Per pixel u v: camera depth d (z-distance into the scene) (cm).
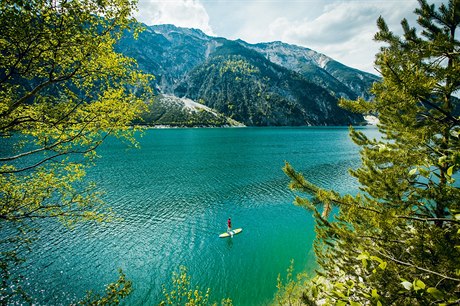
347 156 9719
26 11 711
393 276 641
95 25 897
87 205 1327
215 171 7181
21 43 782
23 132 1016
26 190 1161
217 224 3850
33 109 1008
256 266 2836
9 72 846
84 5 801
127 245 3200
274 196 5075
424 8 761
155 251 3097
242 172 7075
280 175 6744
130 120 1200
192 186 5716
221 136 18475
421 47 676
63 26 789
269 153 10519
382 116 934
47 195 1217
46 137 1069
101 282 2538
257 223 3888
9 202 1092
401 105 711
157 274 2695
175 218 4025
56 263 2756
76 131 1146
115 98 1111
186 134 19962
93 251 3034
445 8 744
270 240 3388
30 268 2617
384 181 810
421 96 645
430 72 646
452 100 780
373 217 640
